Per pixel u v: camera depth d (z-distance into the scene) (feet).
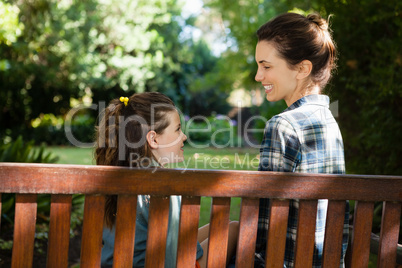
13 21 16.93
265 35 5.17
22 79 45.37
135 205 4.25
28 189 4.00
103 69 47.75
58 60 45.47
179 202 4.83
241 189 4.29
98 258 4.23
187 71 60.59
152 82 51.70
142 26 49.01
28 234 4.09
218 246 4.38
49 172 4.01
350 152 13.43
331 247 4.56
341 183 4.43
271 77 5.19
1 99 46.16
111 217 5.08
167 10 53.72
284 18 5.17
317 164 4.82
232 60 42.65
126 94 51.42
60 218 4.13
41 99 48.32
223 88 49.16
